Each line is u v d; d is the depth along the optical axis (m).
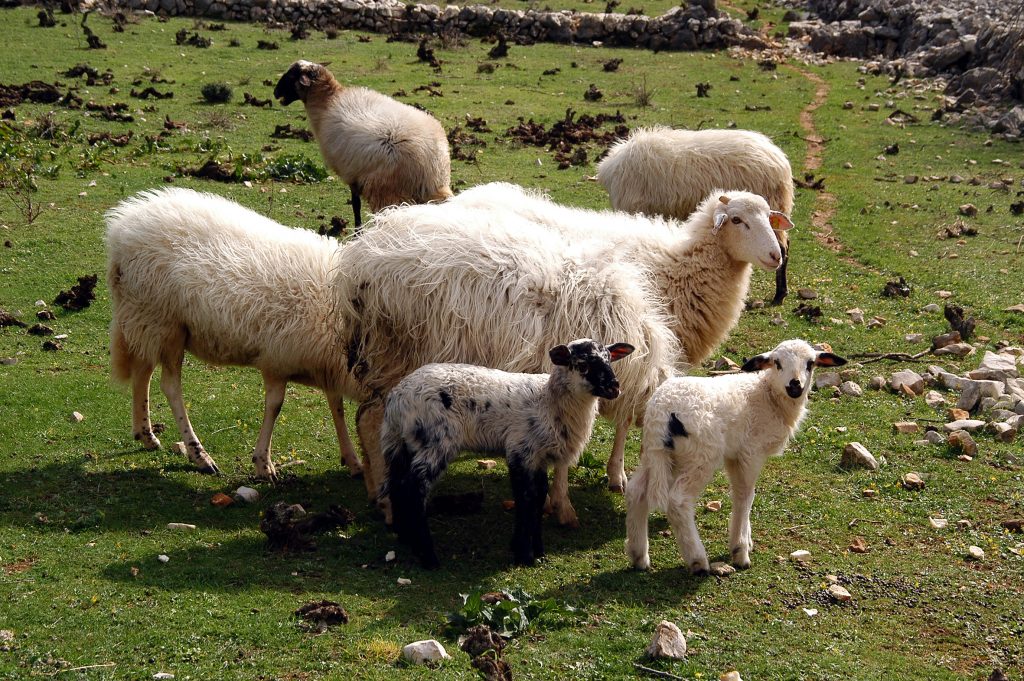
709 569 6.95
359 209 15.46
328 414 10.11
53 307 12.10
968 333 11.80
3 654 5.54
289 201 16.25
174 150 18.34
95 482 8.17
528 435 6.84
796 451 9.05
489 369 7.11
